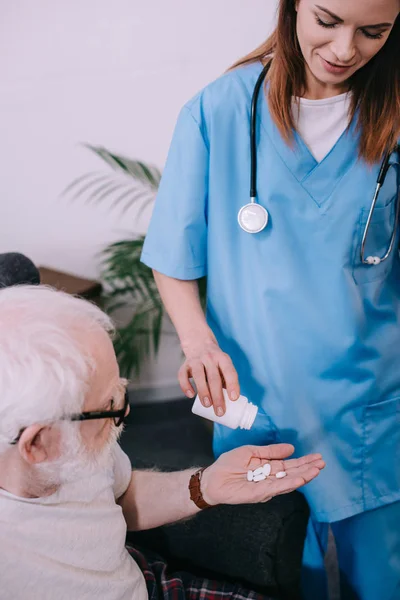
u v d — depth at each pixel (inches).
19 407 31.1
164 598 44.6
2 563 33.7
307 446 50.9
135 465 52.2
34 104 85.8
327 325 47.6
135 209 91.5
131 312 95.0
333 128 44.9
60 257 95.7
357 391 49.0
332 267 46.8
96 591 37.8
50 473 34.1
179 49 82.9
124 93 85.1
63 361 32.3
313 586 58.4
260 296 48.1
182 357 100.3
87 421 34.4
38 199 92.1
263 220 45.9
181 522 48.4
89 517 37.6
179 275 50.6
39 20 81.4
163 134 87.7
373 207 45.2
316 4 37.6
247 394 51.8
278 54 43.3
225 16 81.0
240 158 47.1
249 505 48.0
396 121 43.5
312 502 52.1
